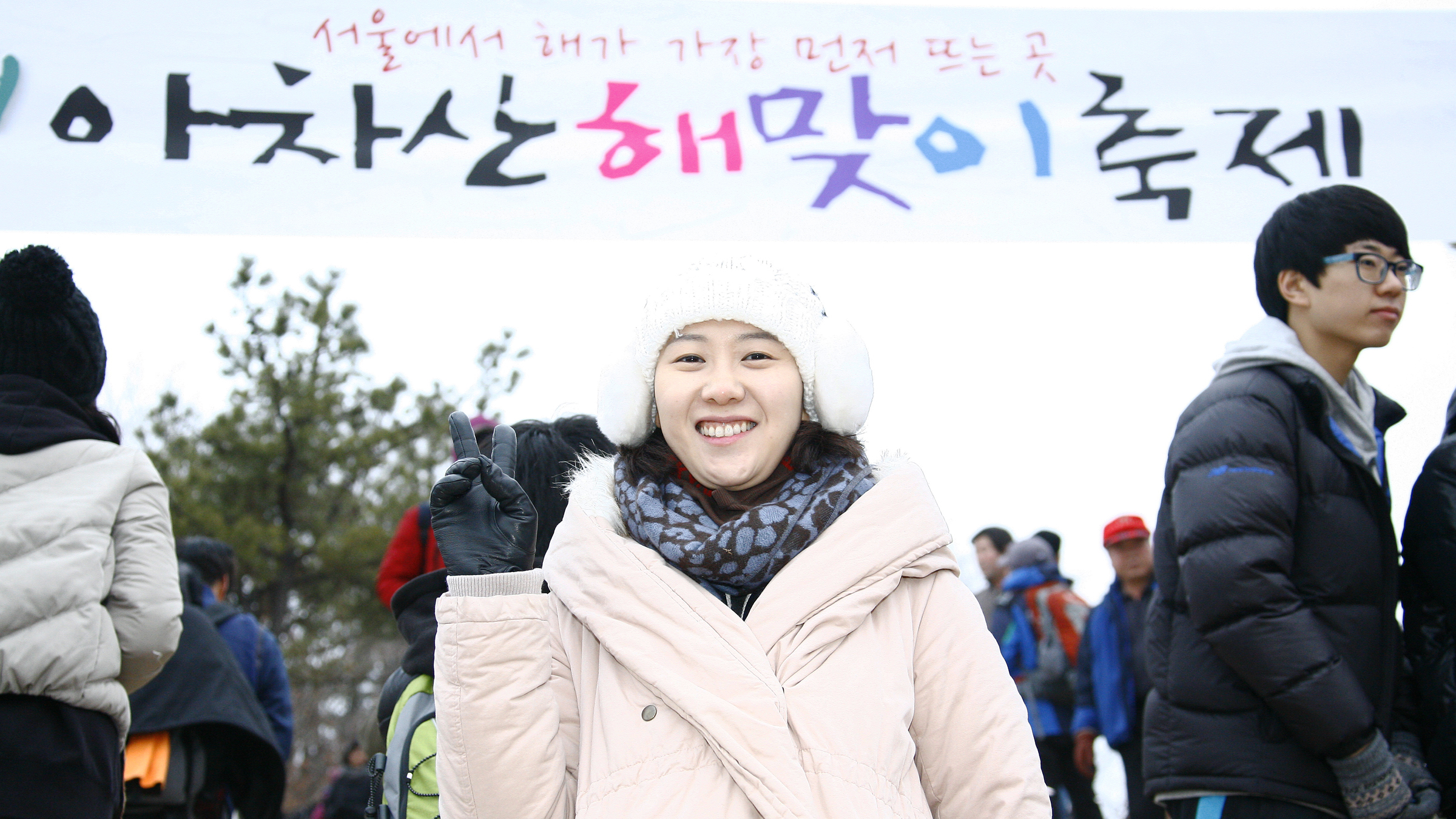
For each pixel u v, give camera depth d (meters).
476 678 1.62
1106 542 5.43
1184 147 3.40
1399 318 2.79
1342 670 2.45
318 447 17.39
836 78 3.34
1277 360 2.69
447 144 3.21
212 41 3.16
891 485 1.79
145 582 2.68
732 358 1.81
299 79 3.18
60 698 2.49
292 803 18.36
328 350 18.28
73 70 3.11
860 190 3.30
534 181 3.22
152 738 3.72
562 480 2.47
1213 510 2.55
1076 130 3.38
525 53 3.26
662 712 1.63
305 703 18.81
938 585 1.80
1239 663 2.50
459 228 3.19
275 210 3.13
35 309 2.76
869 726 1.63
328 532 17.66
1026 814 1.67
